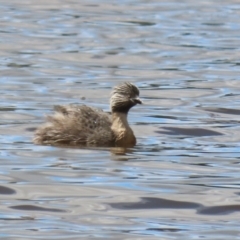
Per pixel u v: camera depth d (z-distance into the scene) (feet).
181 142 60.34
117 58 91.09
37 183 51.03
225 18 115.14
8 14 115.03
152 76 83.76
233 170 53.98
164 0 129.08
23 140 59.36
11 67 85.46
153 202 48.73
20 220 45.96
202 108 71.15
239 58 92.17
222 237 44.14
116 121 59.00
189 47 97.25
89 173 52.80
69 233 44.32
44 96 74.13
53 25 108.17
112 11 119.03
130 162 55.06
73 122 58.59
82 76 82.89
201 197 49.37
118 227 45.24
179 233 44.65
